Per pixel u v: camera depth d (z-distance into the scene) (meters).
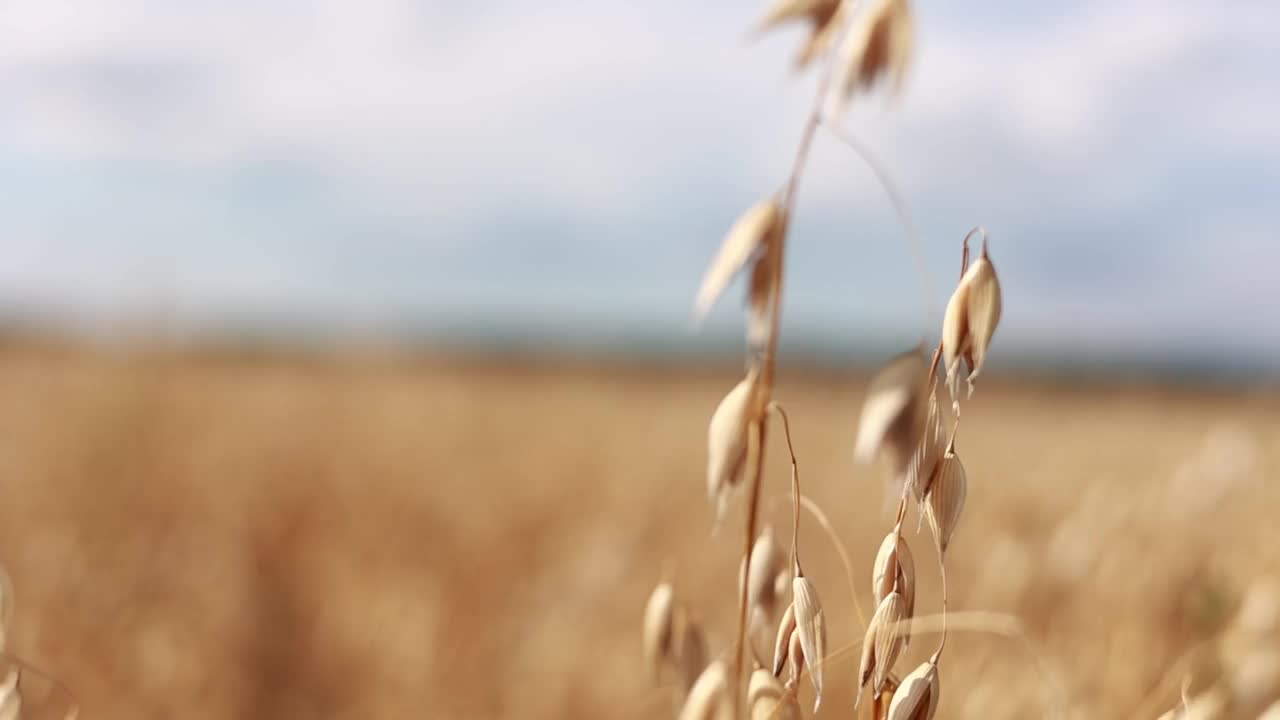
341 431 2.34
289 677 0.89
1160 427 2.75
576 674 0.85
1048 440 2.62
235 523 1.31
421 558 1.28
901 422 0.41
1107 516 0.83
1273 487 1.03
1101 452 2.18
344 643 0.95
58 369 2.56
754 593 0.44
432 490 1.71
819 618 0.41
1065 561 0.79
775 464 1.56
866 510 1.52
